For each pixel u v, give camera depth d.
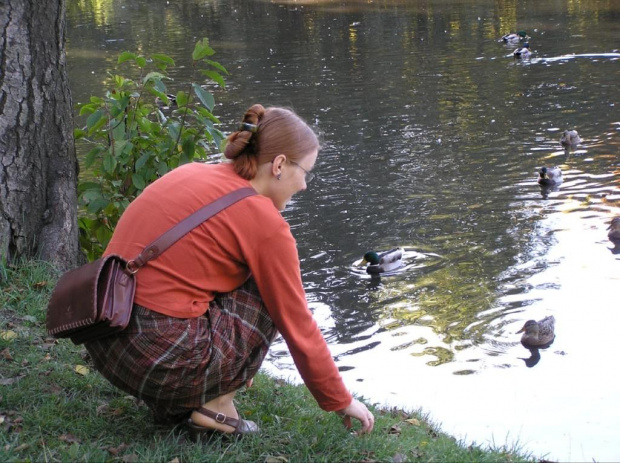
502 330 8.16
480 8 29.66
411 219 11.31
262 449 3.34
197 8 33.81
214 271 3.05
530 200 11.80
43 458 3.12
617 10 27.42
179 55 23.00
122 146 5.63
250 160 3.14
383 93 18.02
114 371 3.06
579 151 13.72
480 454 3.75
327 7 31.94
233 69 21.16
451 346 7.90
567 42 22.58
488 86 18.28
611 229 10.32
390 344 7.98
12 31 5.15
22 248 5.16
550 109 16.17
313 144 3.20
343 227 11.16
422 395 6.88
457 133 15.01
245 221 3.04
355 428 3.66
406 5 31.27
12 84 5.15
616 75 18.50
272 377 4.85
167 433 3.41
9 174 5.11
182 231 3.01
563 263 9.73
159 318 2.98
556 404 6.57
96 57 22.75
